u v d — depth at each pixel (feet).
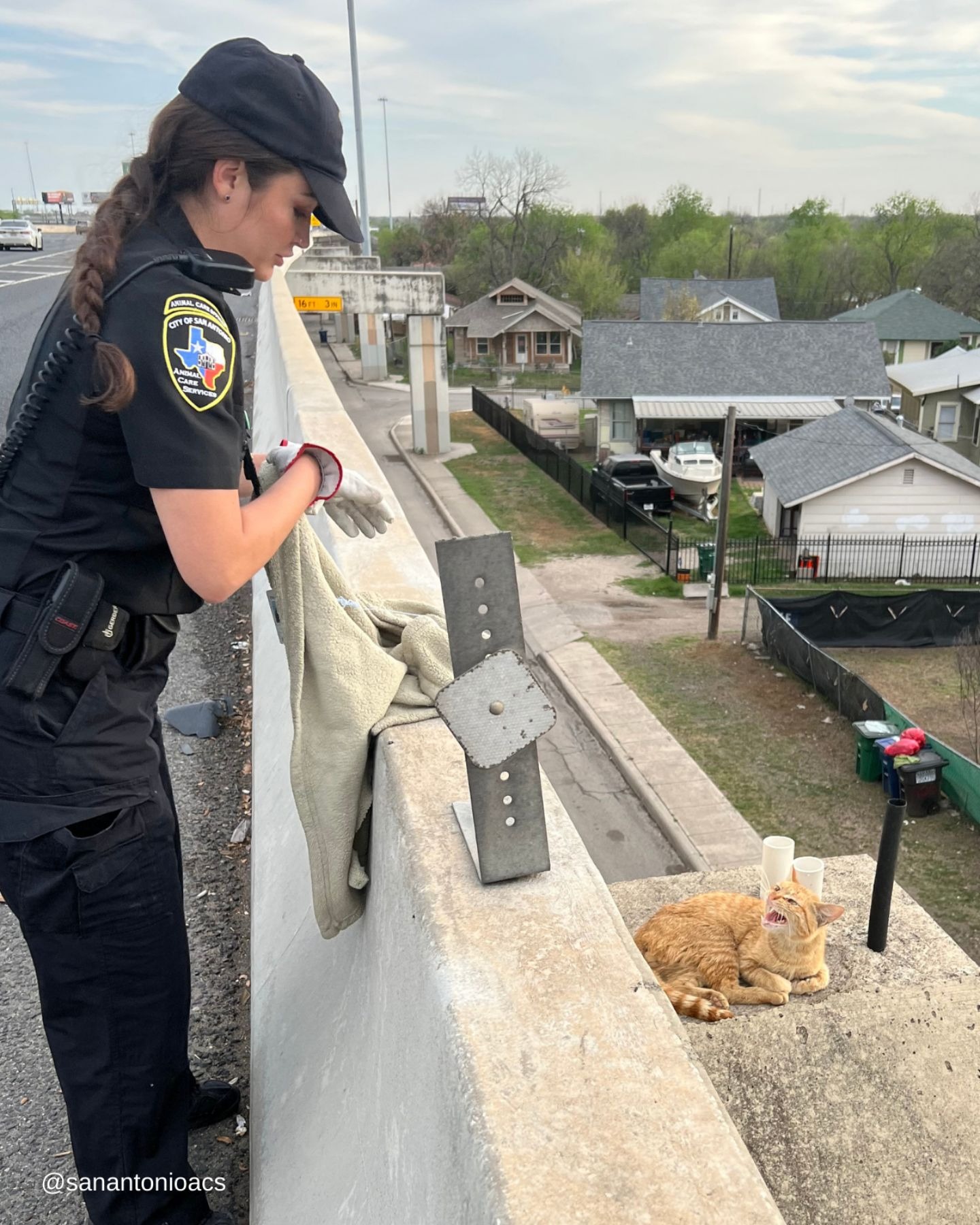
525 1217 2.78
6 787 4.49
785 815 50.01
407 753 5.55
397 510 10.48
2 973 8.11
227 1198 6.21
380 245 303.68
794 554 100.73
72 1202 6.07
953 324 206.69
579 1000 3.72
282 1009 6.81
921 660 72.95
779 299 276.21
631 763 55.11
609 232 304.09
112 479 4.27
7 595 4.34
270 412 26.89
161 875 4.96
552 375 216.33
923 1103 7.82
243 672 14.35
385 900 5.16
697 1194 2.87
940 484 99.09
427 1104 3.79
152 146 4.33
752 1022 8.45
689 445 127.13
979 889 43.70
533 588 88.38
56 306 4.37
